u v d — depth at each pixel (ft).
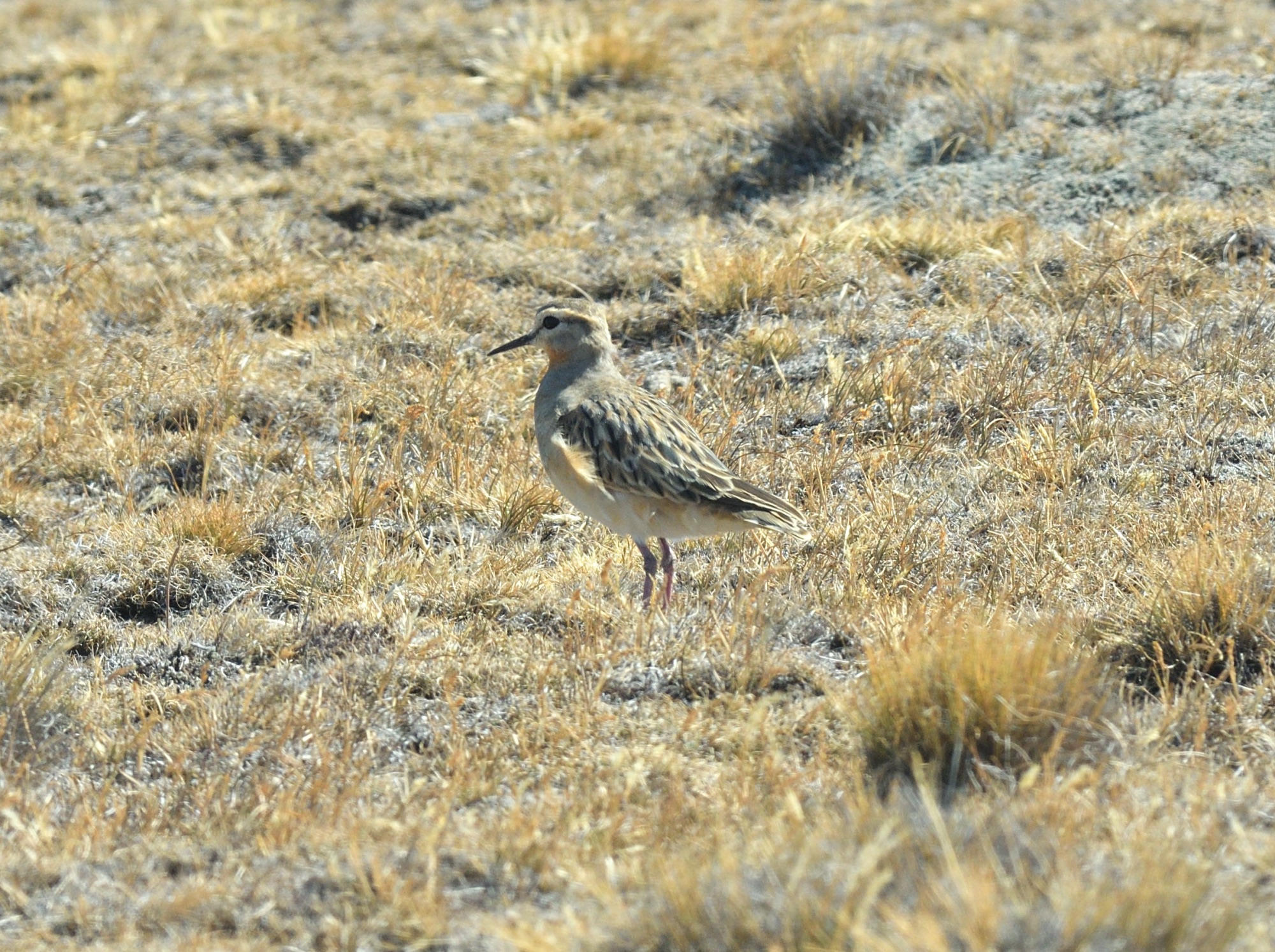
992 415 43.70
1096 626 33.27
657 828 25.93
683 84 72.28
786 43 73.51
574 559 38.78
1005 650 27.89
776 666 32.30
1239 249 51.49
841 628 34.30
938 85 68.23
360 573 38.52
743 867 22.54
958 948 19.77
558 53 73.15
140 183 65.05
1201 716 28.89
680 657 33.04
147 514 42.52
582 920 22.53
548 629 35.29
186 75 75.87
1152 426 41.91
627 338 51.85
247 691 32.35
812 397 46.11
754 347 49.16
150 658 35.45
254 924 23.67
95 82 74.38
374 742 30.60
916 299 51.01
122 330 53.26
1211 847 23.63
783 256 52.90
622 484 35.12
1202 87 63.46
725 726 30.45
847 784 27.07
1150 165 58.13
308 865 25.32
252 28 83.76
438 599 36.86
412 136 67.77
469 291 53.47
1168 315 47.55
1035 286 50.06
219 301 54.39
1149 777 26.86
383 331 51.08
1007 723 27.17
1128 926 19.94
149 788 29.40
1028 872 21.99
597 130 67.31
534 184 63.36
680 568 38.50
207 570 39.42
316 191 63.21
